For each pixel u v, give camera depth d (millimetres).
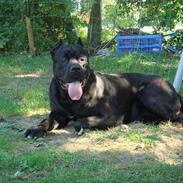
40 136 2209
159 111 2449
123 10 5848
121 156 1960
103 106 2336
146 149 2043
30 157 1885
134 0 5672
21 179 1738
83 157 1943
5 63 4812
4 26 5840
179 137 2223
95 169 1801
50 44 5844
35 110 2795
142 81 2533
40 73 4266
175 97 2490
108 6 6445
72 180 1688
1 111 2732
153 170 1766
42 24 5898
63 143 2141
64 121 2375
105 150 2029
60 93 2318
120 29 5828
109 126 2348
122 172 1763
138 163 1878
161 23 5535
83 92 2287
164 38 5656
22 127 2443
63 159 1901
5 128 2383
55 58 2324
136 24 6027
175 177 1718
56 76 2311
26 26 5707
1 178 1738
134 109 2525
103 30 6383
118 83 2473
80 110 2309
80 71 2213
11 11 5895
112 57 4910
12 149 2070
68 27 6121
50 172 1792
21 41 5750
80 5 6129
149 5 5559
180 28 5879
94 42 6070
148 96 2473
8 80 3939
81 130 2246
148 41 5438
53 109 2365
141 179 1695
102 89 2363
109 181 1674
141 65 4363
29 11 5859
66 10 6000
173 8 5445
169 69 4172
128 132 2262
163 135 2242
